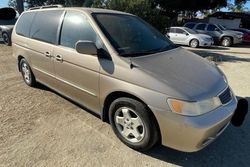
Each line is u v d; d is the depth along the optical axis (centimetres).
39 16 500
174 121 288
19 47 554
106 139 365
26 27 537
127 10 1020
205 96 297
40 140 359
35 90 548
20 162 312
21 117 426
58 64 430
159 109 295
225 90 335
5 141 355
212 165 320
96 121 415
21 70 585
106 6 1043
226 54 1320
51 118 424
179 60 366
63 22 430
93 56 364
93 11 407
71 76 409
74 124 405
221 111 308
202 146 301
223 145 362
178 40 1712
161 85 297
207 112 295
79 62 383
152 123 309
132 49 366
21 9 1834
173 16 2670
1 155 324
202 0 2530
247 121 433
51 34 450
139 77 312
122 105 333
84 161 318
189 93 291
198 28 1903
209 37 1645
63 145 349
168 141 302
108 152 337
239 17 2416
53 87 478
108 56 348
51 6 494
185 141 291
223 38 1781
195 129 281
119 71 330
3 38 1234
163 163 320
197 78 323
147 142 321
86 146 348
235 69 889
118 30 389
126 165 313
